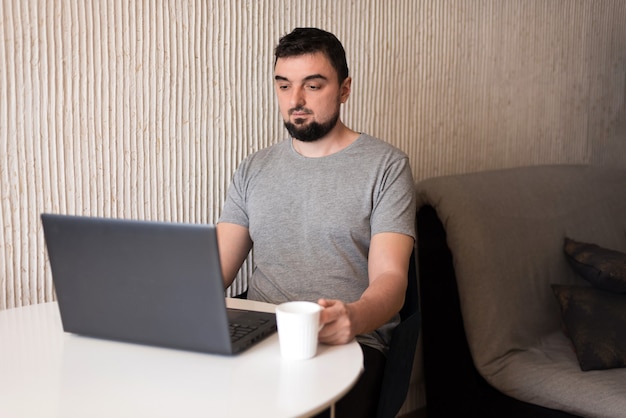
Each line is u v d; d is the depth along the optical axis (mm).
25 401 989
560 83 2957
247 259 2029
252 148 2014
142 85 1763
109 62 1698
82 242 1174
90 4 1649
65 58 1628
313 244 1670
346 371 1108
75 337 1255
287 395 1016
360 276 1662
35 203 1628
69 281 1214
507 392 1961
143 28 1745
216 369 1110
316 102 1658
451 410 2182
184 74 1835
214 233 1070
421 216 2264
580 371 1908
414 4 2371
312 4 2088
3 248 1593
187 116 1858
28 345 1213
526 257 2205
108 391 1023
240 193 1797
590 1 3016
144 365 1124
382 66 2303
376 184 1662
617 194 2592
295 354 1150
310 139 1685
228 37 1909
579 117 3068
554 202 2393
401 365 1467
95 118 1695
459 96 2582
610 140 3227
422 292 2252
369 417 1511
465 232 2123
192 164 1889
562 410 1846
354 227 1657
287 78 1664
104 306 1200
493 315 2057
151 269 1139
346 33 2186
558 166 2584
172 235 1098
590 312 2016
